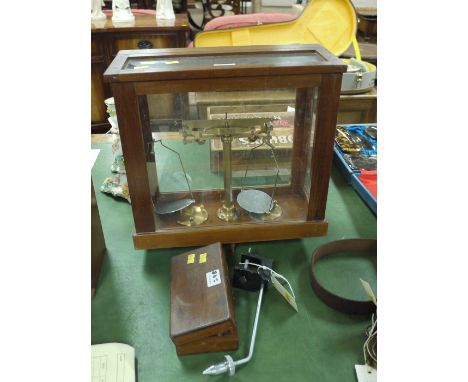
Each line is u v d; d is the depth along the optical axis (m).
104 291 0.81
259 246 0.94
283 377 0.64
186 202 0.91
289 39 1.77
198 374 0.64
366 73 1.58
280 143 0.94
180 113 0.79
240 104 0.80
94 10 2.18
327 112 0.75
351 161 1.23
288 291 0.81
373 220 1.04
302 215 0.91
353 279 0.84
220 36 1.75
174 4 2.97
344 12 1.73
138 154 0.75
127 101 0.69
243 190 0.96
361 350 0.68
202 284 0.70
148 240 0.85
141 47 2.10
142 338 0.71
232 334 0.65
